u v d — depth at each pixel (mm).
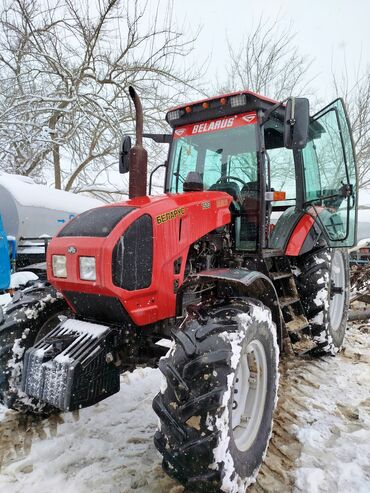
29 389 2180
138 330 2414
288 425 2656
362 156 11070
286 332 2957
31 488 1983
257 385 2281
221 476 1736
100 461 2219
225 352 1868
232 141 3252
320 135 3756
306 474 2123
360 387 3262
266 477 2141
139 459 2236
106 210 2449
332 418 2754
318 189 3859
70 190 13125
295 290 3498
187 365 1856
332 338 3746
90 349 2152
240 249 3215
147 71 13047
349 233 3436
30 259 7195
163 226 2355
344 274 4254
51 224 7711
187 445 1739
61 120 12648
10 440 2428
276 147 3740
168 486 2014
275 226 3660
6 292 5602
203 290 2609
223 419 1759
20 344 2557
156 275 2311
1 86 11586
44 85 12484
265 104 3133
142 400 2967
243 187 3213
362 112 11055
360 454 2316
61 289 2416
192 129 3428
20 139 10852
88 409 2814
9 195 7152
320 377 3459
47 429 2557
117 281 2154
